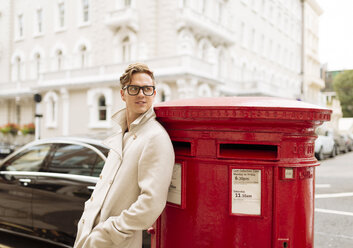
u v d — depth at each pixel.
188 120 1.73
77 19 22.62
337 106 47.41
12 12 27.80
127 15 18.50
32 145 4.33
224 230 1.68
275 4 32.75
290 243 1.69
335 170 11.37
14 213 4.07
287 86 36.22
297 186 1.72
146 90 1.79
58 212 3.69
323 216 5.58
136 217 1.60
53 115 21.75
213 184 1.70
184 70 15.46
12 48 27.89
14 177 4.15
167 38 18.45
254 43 28.30
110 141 1.92
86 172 3.67
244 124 1.64
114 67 18.19
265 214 1.65
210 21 20.06
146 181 1.64
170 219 1.88
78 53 22.75
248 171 1.66
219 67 23.02
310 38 44.59
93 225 1.80
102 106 19.20
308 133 1.74
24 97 25.39
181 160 1.81
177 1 18.25
